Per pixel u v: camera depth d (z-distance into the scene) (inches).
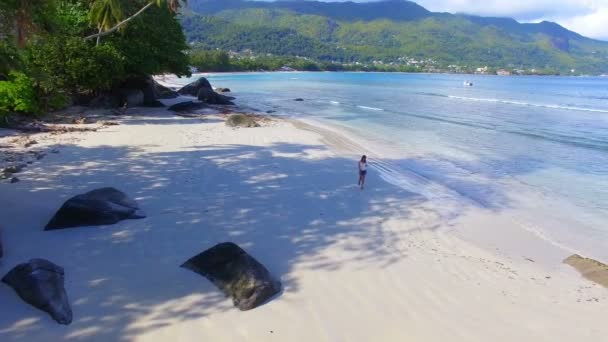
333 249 410.3
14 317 274.1
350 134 1067.9
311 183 617.3
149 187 556.4
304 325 287.9
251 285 311.6
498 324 301.9
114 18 1284.4
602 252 458.6
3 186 522.0
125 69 1322.6
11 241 378.3
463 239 466.0
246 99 1996.8
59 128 910.4
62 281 311.6
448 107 1813.5
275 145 853.2
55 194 508.7
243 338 271.4
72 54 1144.2
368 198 573.0
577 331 298.7
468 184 692.7
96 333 268.8
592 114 1630.2
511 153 927.7
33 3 590.6
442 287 349.7
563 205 607.8
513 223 530.0
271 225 459.2
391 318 301.9
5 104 903.1
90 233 404.5
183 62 1544.0
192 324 281.7
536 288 359.3
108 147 759.1
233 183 594.6
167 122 1087.6
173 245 392.5
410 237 457.1
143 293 312.7
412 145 970.7
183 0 1513.3
